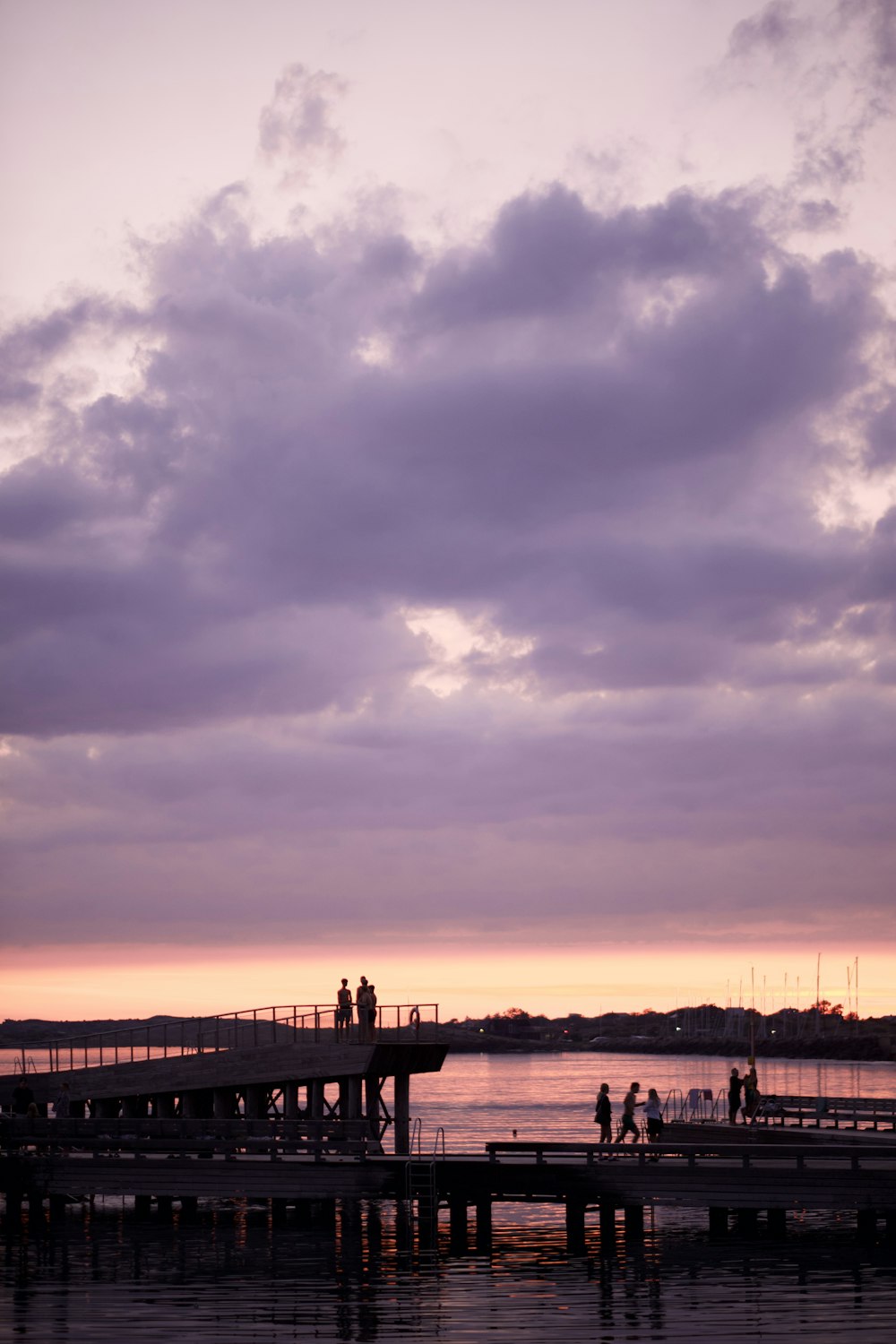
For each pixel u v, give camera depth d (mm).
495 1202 62969
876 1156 48281
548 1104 193625
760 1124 68250
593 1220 56781
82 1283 42875
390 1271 44594
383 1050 54750
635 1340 34906
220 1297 40562
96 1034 63125
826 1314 37656
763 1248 48594
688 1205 49375
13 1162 54312
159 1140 54719
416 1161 50125
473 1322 37125
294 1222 55969
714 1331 35844
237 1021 59469
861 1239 49375
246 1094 58031
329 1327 36562
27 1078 63594
